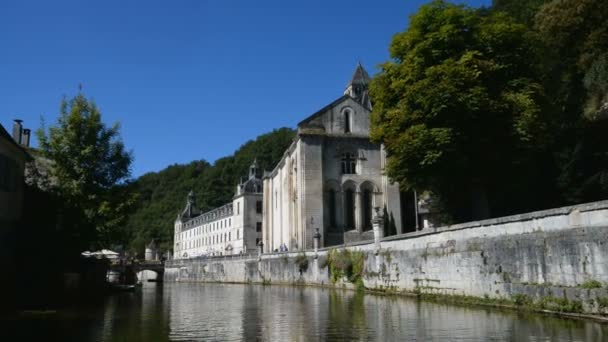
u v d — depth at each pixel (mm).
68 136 32281
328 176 55188
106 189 33531
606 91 32156
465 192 34281
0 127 27359
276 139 149125
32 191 30797
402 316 18516
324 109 56344
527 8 46500
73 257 32312
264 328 16609
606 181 28750
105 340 14297
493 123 28625
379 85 33000
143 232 161625
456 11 29969
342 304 24797
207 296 37344
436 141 27656
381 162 56469
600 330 13805
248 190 105062
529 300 18938
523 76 29406
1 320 19359
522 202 34906
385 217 54625
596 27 34312
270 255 59719
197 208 151875
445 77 27812
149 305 27656
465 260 23219
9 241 27703
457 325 15688
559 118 32062
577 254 16906
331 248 42000
